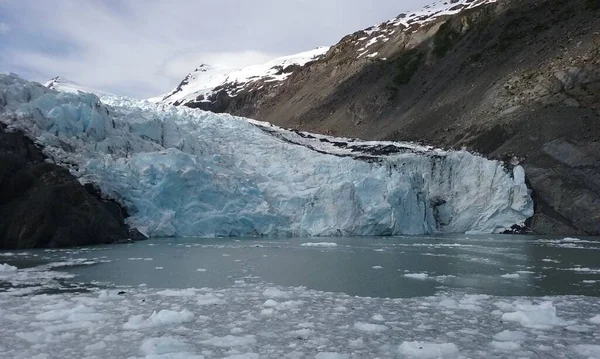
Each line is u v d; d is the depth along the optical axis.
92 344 8.70
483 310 11.69
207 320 10.46
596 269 18.34
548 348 8.80
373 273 17.06
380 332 9.74
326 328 9.98
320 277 16.16
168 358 7.89
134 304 11.77
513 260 20.75
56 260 18.84
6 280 14.60
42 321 10.16
